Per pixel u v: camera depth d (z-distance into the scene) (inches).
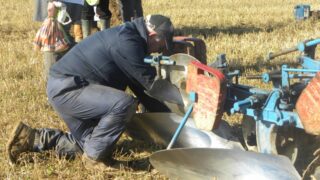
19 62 372.8
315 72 180.7
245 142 205.8
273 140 183.3
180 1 821.2
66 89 197.6
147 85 194.7
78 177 196.5
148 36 195.5
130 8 401.1
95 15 385.7
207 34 487.8
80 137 205.6
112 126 194.4
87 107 195.5
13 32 548.1
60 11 263.3
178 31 506.9
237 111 181.8
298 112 168.1
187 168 180.9
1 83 318.0
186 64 184.1
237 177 172.7
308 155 201.2
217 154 173.5
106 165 201.5
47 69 263.3
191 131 206.1
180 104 189.6
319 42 197.3
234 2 806.5
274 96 177.2
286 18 607.5
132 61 192.4
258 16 630.5
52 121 253.1
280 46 412.8
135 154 218.5
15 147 208.5
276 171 167.3
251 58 374.0
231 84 192.1
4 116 261.1
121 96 193.3
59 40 259.9
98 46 197.8
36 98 289.4
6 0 840.3
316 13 561.3
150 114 215.3
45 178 197.2
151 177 197.0
